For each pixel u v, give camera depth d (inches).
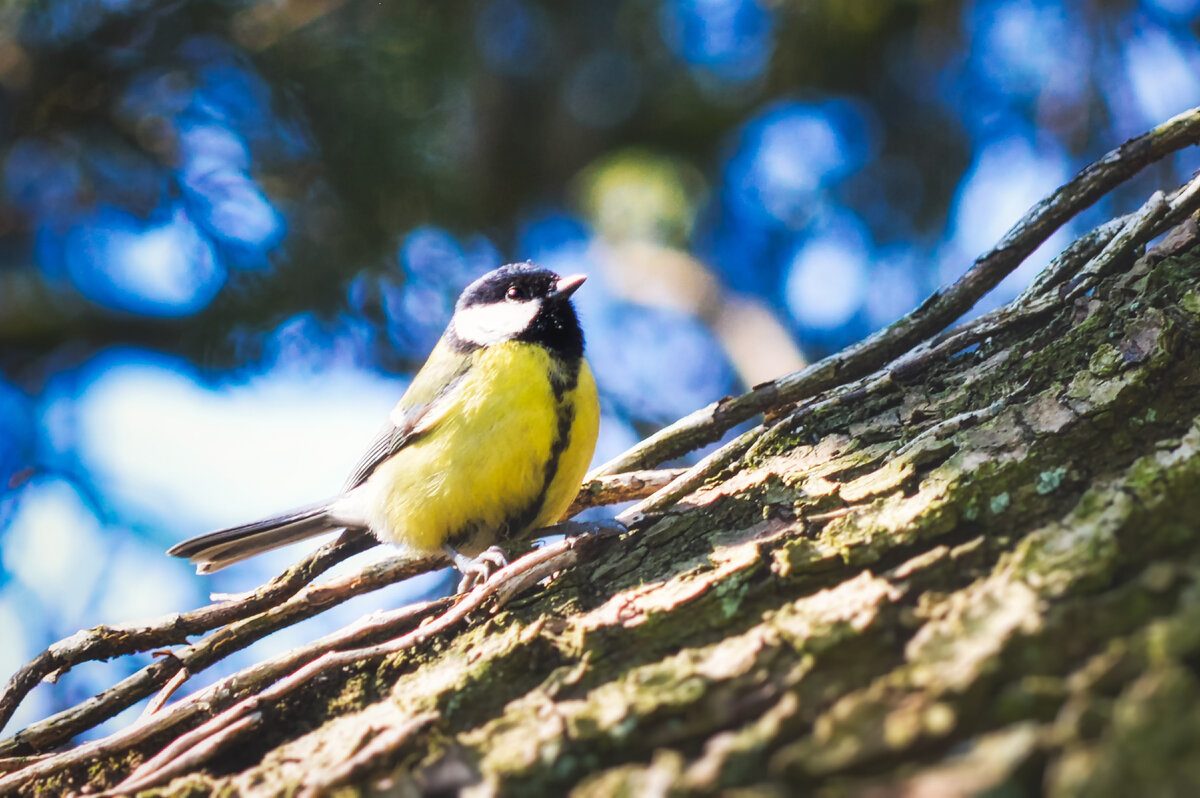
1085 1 401.4
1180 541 141.7
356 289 425.7
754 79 519.2
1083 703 118.6
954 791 112.4
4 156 414.0
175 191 409.4
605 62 521.3
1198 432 156.3
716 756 130.4
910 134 469.1
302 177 416.5
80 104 408.2
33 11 390.3
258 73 407.5
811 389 229.5
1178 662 119.0
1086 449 167.9
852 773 122.5
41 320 480.7
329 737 172.7
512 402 275.1
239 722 180.2
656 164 532.4
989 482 167.3
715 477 215.5
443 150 436.5
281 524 306.7
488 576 233.1
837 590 157.6
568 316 297.3
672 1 494.9
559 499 282.7
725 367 511.5
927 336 227.0
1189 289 184.1
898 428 200.4
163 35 402.9
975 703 124.2
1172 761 109.0
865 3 475.8
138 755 192.4
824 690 136.5
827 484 190.1
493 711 163.9
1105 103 395.5
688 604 168.2
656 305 510.3
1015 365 199.6
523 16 497.0
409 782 151.6
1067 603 133.9
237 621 238.4
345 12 422.3
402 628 202.8
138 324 487.5
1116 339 184.1
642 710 143.1
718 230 528.1
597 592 188.4
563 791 141.9
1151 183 382.3
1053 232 226.1
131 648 231.6
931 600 149.3
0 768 205.6
